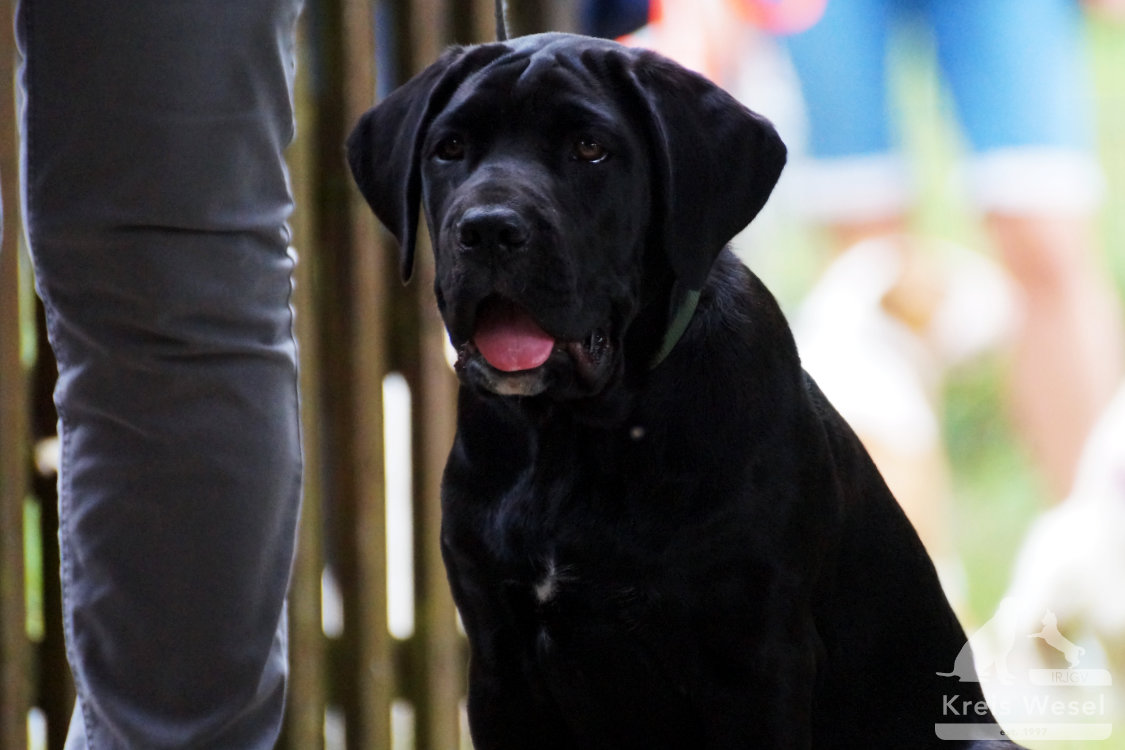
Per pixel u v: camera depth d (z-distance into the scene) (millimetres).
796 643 4801
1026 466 10469
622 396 4699
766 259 12008
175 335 4285
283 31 4434
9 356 5621
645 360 4727
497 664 5074
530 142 4676
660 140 4684
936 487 9492
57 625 6059
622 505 4707
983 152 10117
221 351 4344
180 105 4188
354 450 6496
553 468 4816
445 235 4590
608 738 5059
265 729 4594
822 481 4926
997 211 10148
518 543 4820
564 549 4742
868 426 9430
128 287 4246
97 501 4363
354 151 5215
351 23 6359
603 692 4953
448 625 6754
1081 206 10180
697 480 4664
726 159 4738
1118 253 12773
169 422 4324
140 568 4352
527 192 4473
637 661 4852
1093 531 8242
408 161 4930
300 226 6219
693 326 4773
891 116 10234
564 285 4480
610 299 4676
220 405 4355
